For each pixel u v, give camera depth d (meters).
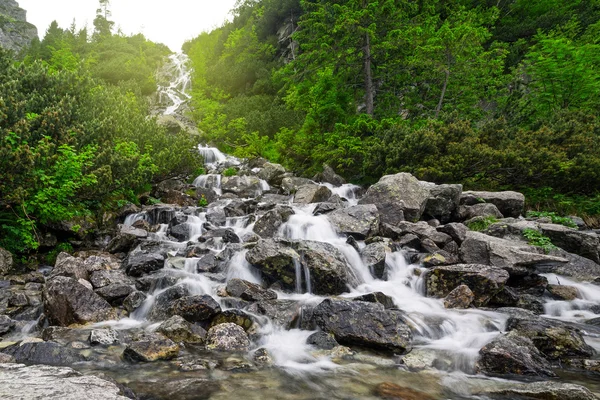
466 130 14.18
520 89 19.56
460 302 5.89
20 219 7.11
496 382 3.65
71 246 8.27
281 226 9.08
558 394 3.24
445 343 4.66
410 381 3.63
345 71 20.20
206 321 4.88
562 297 6.68
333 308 4.88
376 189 10.89
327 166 16.91
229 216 11.34
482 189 14.30
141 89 38.81
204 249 7.88
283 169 17.91
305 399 3.17
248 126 25.62
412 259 7.60
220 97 36.97
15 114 7.84
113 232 9.23
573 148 13.44
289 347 4.39
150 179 11.92
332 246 7.04
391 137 15.41
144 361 3.81
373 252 7.34
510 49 26.72
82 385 2.53
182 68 52.75
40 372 2.78
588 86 17.56
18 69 10.94
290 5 42.22
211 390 3.26
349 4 19.69
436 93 21.89
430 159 13.52
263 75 36.53
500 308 5.83
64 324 4.73
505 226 8.89
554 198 13.30
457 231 8.64
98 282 5.94
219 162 21.27
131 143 11.34
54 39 44.31
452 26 23.77
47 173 7.56
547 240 8.26
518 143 13.57
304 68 20.64
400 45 19.52
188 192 14.22
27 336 4.51
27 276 6.55
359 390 3.40
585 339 4.90
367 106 19.62
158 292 5.88
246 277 6.67
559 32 23.06
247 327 4.81
